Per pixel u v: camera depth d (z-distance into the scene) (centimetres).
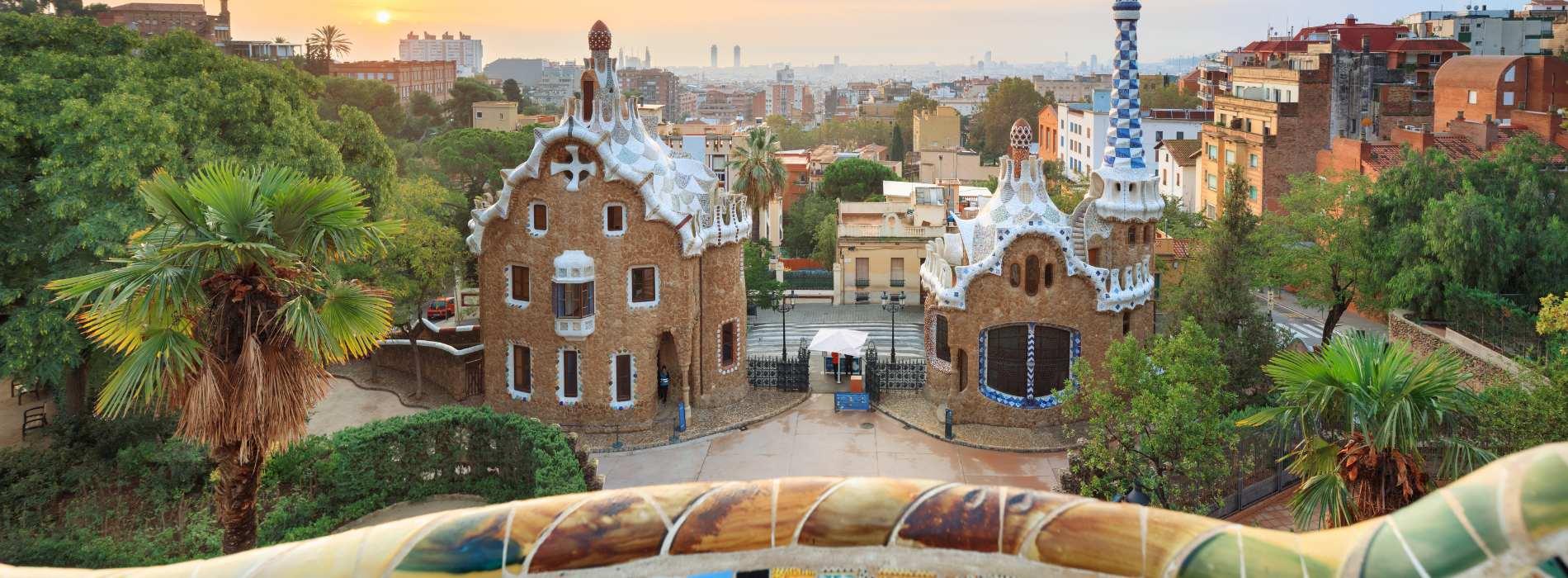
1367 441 2262
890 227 7894
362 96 14175
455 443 3791
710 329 4991
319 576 525
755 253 7656
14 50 4084
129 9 18075
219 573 529
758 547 549
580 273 4534
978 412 4728
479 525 543
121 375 2238
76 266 3744
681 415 4728
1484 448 3005
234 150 4300
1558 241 5094
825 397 5222
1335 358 2330
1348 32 11131
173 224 2361
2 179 3756
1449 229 5075
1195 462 3089
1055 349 4653
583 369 4678
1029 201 4662
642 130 4797
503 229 4719
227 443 2433
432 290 5519
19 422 4306
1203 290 4509
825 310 7694
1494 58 9150
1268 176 9106
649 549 547
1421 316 5369
